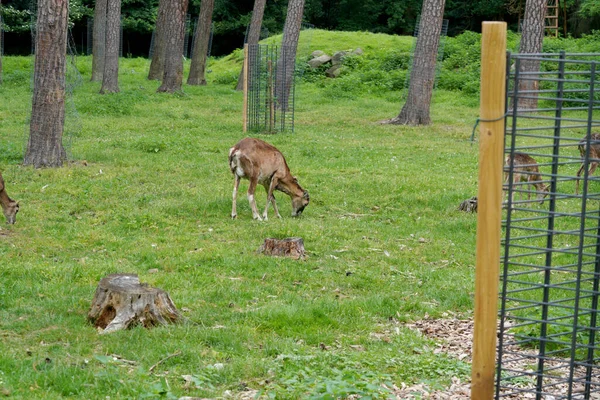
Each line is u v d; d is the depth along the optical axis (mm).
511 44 40906
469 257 11750
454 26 56250
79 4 49188
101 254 10945
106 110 25453
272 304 9008
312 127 24719
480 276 5098
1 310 8211
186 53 52219
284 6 56594
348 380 6070
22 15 49344
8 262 10117
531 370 7074
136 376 6375
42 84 16578
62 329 7668
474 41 39188
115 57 30391
